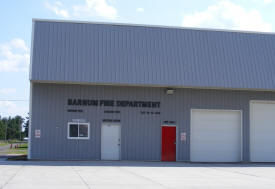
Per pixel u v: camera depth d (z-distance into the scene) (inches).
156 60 1046.4
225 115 1096.8
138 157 1035.9
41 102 1003.3
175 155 1056.2
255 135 1110.4
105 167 823.1
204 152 1077.8
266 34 1155.9
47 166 818.2
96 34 1055.6
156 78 1021.8
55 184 542.6
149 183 576.1
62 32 1039.0
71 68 993.5
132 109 1042.7
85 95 1024.2
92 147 1019.3
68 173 686.5
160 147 1047.0
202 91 1080.8
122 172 725.9
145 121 1046.4
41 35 1021.8
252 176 709.3
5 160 983.0
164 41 1080.2
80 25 1059.3
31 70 972.6
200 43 1097.4
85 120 1019.9
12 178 597.9
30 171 707.4
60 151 1003.3
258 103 1116.5
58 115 1008.9
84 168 788.0
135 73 1017.5
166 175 693.3
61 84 1015.0
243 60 1096.2
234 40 1122.7
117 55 1034.7
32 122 995.9
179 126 1061.8
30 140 992.2
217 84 1047.0
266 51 1127.6
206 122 1085.8
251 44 1128.2
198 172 766.5
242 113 1098.7
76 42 1032.8
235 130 1098.7
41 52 998.4
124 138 1033.5
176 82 1026.1
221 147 1088.8
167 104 1059.3
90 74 995.3
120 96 1040.2
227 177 685.9
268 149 1111.6
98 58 1019.9
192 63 1060.5
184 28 1111.6
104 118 1029.2
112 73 1007.0
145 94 1050.7
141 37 1074.1
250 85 1065.5
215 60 1078.4
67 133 1009.5
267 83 1077.8
